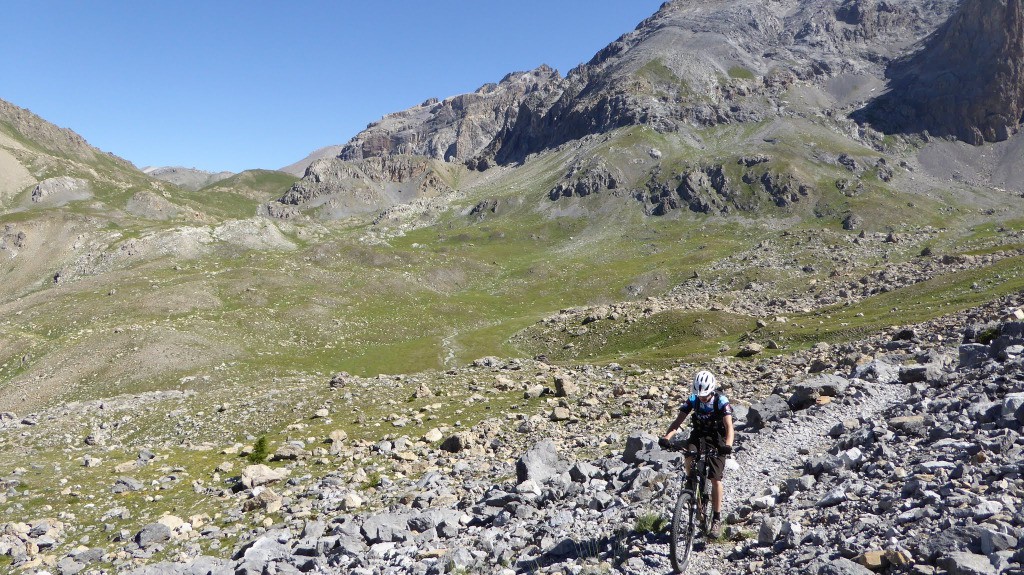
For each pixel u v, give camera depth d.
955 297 68.75
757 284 149.12
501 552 11.68
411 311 152.38
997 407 11.12
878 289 97.31
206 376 101.50
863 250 191.62
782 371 37.84
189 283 161.88
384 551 13.95
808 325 72.25
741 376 40.75
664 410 30.36
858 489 9.79
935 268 107.50
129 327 122.44
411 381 51.78
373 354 121.62
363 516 18.59
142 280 173.88
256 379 103.38
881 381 18.75
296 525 20.44
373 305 158.12
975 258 107.75
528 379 47.28
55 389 99.44
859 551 7.48
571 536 11.38
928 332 41.09
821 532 8.48
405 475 25.58
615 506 12.70
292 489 25.88
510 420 33.50
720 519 9.73
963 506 7.82
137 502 26.81
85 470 33.06
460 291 197.25
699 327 88.56
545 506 14.69
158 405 49.62
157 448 38.44
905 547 7.25
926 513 7.92
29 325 135.88
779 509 10.16
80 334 121.56
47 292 169.62
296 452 31.44
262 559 14.27
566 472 16.62
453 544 13.38
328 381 59.50
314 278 179.00
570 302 173.88
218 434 41.03
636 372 50.59
